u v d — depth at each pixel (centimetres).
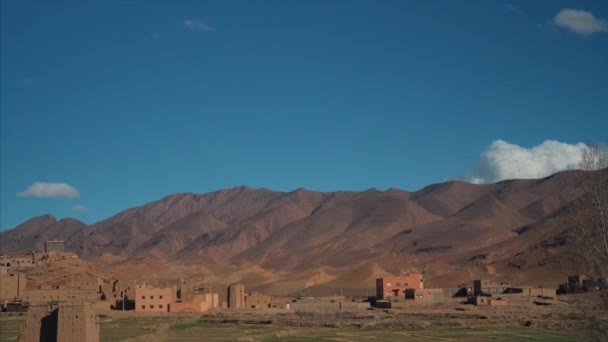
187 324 15900
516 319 15925
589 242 5681
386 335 13150
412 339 12362
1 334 12394
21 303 18550
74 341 9088
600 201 5662
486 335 12875
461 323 15475
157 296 19262
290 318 17638
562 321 15088
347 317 18175
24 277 19662
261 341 12181
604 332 5584
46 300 19500
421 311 19988
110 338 11606
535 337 12338
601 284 5681
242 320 16762
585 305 5738
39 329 9344
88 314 9288
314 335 13225
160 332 13175
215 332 13675
